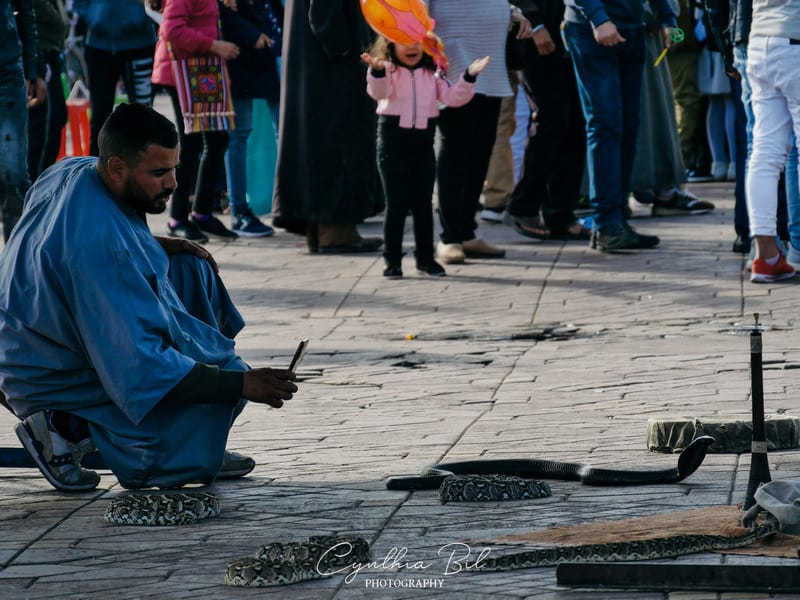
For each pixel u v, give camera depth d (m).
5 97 12.91
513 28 16.22
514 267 16.14
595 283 15.13
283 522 6.87
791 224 14.93
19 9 13.84
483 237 18.25
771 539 6.05
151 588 5.79
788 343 11.98
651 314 13.65
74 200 7.43
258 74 18.38
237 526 6.84
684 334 12.69
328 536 6.25
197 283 8.25
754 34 13.96
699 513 6.56
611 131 16.31
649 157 18.75
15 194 13.02
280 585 5.74
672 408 9.62
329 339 13.20
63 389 7.54
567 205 17.73
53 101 20.02
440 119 16.14
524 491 7.18
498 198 19.34
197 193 18.39
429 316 14.11
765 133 14.29
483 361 11.90
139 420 7.23
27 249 7.50
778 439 8.27
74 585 5.89
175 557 6.29
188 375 7.27
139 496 7.08
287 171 17.31
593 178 16.62
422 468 8.04
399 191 15.56
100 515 7.19
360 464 8.27
